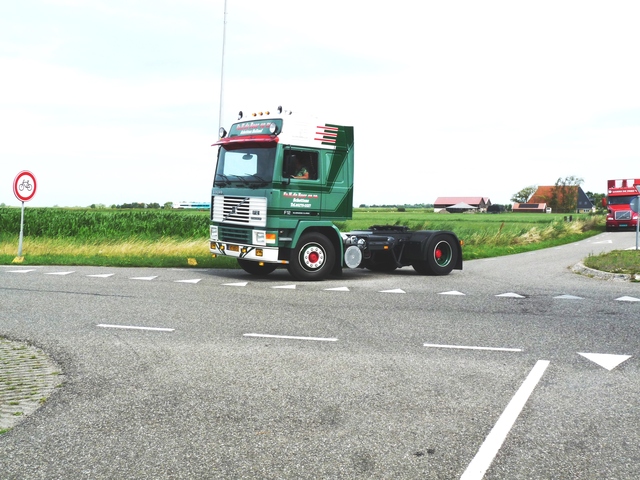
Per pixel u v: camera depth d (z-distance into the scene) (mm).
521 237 30656
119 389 5137
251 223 12336
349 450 3916
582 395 5125
